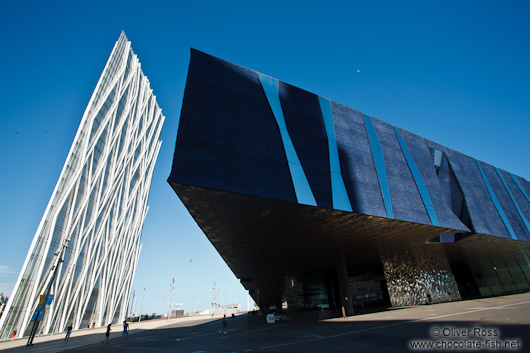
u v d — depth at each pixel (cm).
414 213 2625
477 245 3612
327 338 1352
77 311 5241
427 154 3281
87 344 2523
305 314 3086
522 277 4844
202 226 2406
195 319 7556
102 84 6062
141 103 8525
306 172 2211
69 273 4928
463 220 3141
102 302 6166
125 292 7825
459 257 4284
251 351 1150
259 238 2761
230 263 3881
